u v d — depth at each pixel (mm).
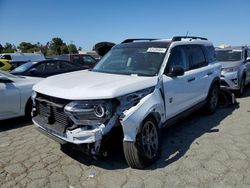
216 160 4152
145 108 3818
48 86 4055
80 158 4285
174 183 3529
